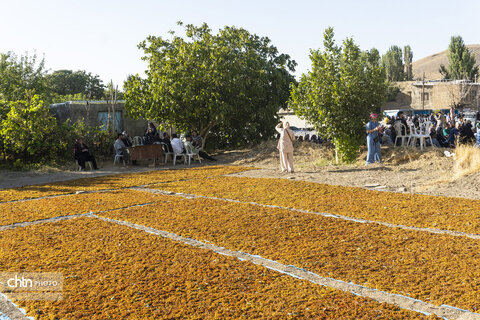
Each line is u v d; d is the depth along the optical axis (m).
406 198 9.89
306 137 25.81
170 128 24.75
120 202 10.52
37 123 19.98
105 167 20.09
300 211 9.01
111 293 4.91
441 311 4.27
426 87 58.38
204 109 21.69
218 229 7.63
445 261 5.61
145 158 19.89
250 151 21.84
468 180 11.17
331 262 5.75
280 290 4.89
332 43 16.64
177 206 9.84
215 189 12.31
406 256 5.88
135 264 5.84
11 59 28.58
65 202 10.72
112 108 23.95
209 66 21.55
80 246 6.76
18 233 7.71
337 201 9.89
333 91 16.08
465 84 52.47
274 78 24.05
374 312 4.27
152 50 22.86
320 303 4.51
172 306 4.54
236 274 5.41
